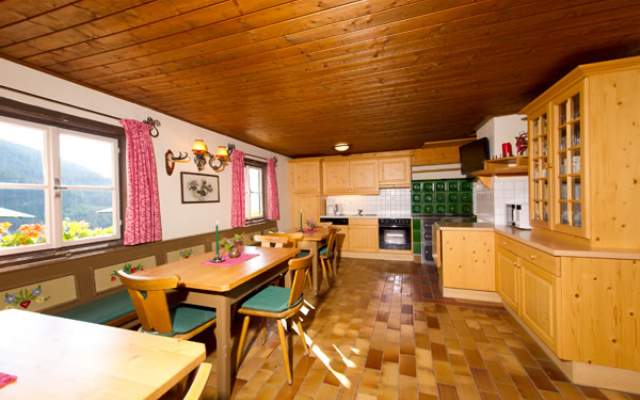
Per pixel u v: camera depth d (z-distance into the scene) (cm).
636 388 161
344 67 196
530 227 271
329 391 165
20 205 185
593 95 175
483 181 338
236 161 400
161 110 283
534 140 260
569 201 202
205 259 221
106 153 239
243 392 164
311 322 257
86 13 132
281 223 549
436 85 231
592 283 167
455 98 261
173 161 298
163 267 196
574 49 176
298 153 557
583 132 180
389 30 152
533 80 223
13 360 81
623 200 173
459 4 131
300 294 199
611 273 164
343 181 565
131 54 173
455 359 195
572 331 170
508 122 315
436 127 368
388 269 449
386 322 255
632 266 161
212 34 153
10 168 180
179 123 312
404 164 527
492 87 236
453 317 263
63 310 191
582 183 183
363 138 428
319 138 421
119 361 81
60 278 192
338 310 284
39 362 80
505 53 180
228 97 249
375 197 580
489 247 296
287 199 577
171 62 185
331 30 151
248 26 146
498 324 248
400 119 328
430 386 168
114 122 241
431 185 537
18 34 149
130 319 193
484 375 177
